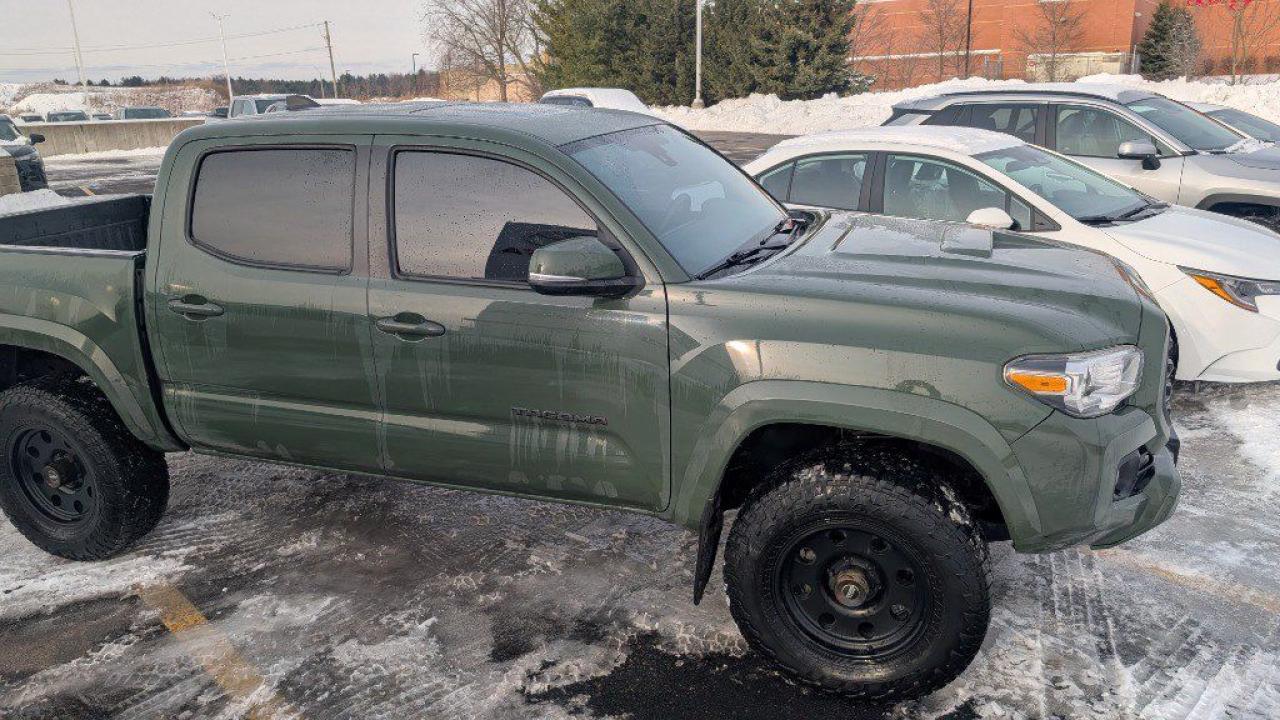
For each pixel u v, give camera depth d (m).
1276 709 2.91
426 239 3.24
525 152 3.15
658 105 39.94
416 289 3.22
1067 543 2.82
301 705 3.06
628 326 2.98
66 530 4.00
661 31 39.06
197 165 3.52
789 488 2.89
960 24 48.59
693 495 3.02
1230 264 5.14
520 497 3.35
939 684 2.89
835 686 2.96
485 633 3.44
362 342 3.30
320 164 3.38
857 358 2.77
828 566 2.97
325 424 3.46
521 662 3.27
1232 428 5.13
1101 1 46.25
